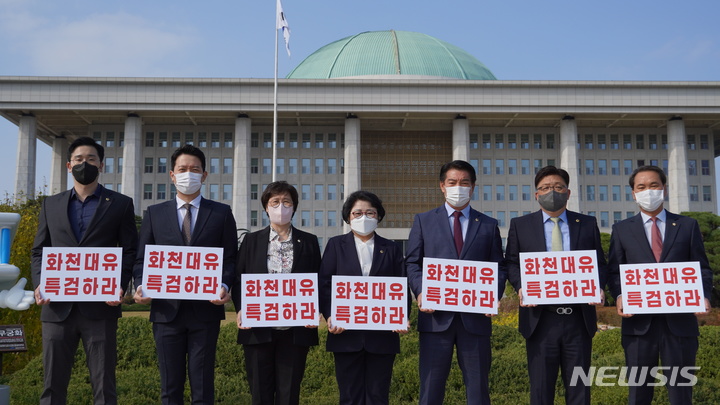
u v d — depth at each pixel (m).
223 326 10.81
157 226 6.87
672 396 6.65
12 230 6.69
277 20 41.91
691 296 6.60
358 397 6.67
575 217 7.10
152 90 60.88
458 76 76.12
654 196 6.89
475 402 6.48
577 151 67.62
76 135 69.94
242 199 60.94
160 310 6.55
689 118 63.97
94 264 6.61
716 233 40.19
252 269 6.82
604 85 61.81
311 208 66.25
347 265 6.85
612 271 7.14
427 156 69.19
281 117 64.31
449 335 6.66
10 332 9.48
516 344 11.05
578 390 6.58
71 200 6.88
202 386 6.49
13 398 8.50
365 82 61.44
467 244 6.86
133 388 8.58
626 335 6.94
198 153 6.98
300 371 6.68
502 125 67.88
